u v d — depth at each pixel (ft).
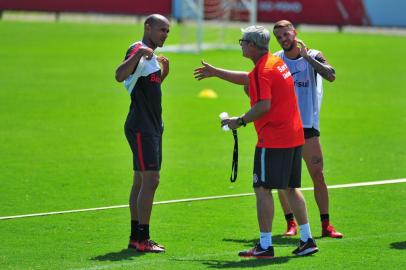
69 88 274.16
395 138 200.34
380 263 101.09
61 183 150.20
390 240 112.88
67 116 224.33
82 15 544.62
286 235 118.01
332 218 126.31
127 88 108.17
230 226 122.11
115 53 370.32
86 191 144.36
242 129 211.20
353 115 235.20
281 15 505.66
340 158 176.14
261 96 100.42
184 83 292.61
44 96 257.14
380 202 136.77
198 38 389.80
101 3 508.12
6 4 502.38
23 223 122.72
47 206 133.49
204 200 138.82
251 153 181.47
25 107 237.25
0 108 234.79
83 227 120.88
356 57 377.30
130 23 504.43
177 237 115.75
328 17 504.84
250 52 102.37
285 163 102.27
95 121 217.97
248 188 148.46
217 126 214.48
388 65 353.10
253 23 412.36
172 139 196.44
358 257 103.86
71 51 374.43
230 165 168.45
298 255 104.94
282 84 101.76
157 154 108.06
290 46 116.37
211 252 107.45
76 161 169.89
